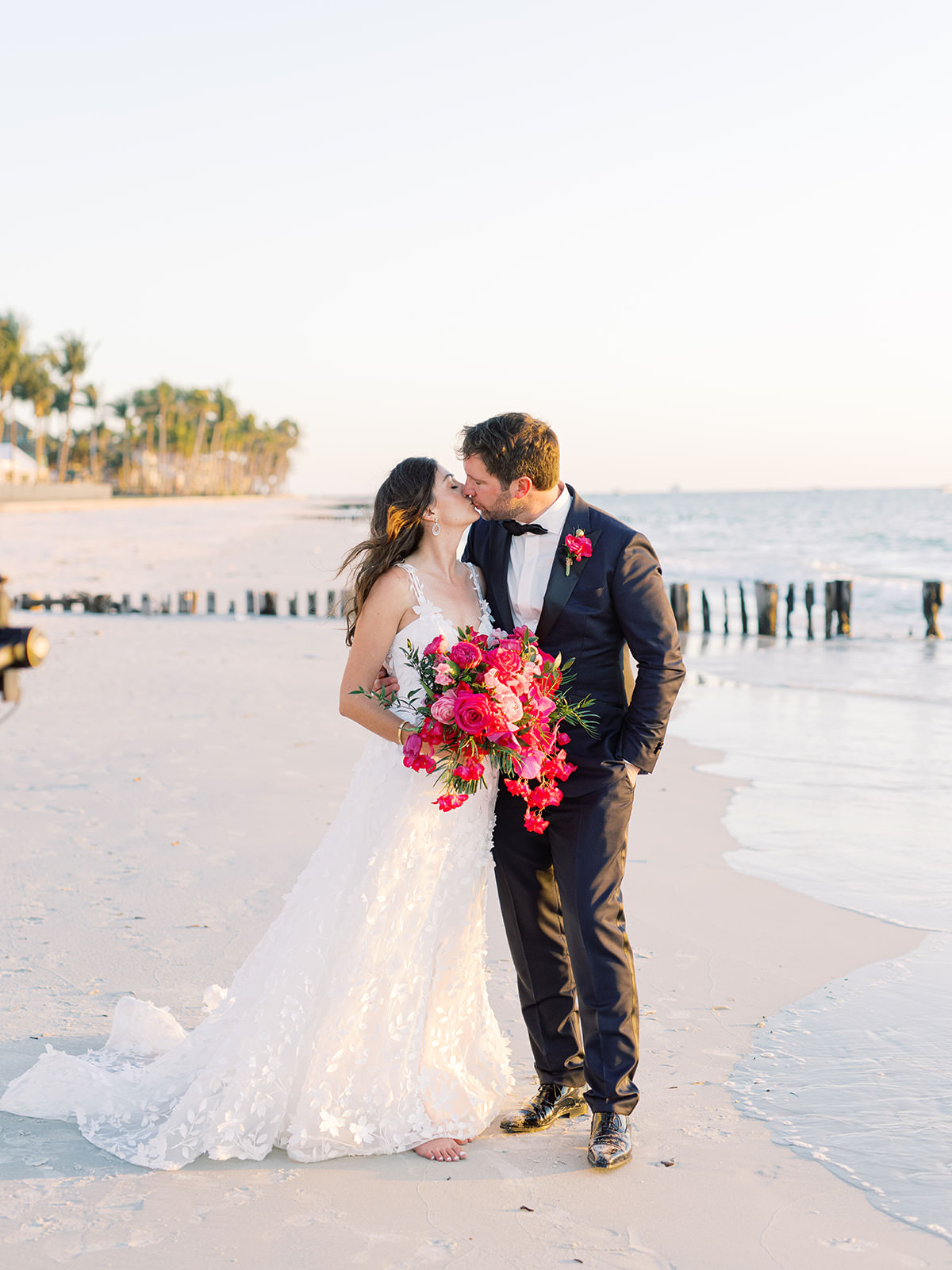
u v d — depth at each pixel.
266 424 163.00
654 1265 2.24
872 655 14.39
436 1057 2.87
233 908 4.50
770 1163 2.66
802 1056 3.24
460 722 2.61
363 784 2.93
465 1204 2.50
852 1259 2.26
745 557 37.56
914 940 4.22
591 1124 2.87
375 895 2.81
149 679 11.33
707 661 13.92
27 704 9.74
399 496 2.89
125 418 114.38
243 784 6.68
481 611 3.01
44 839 5.50
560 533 2.88
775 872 5.14
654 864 5.29
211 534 47.66
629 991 2.77
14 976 3.79
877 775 7.25
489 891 5.00
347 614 3.00
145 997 3.64
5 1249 2.29
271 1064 2.76
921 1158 2.66
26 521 59.03
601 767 2.84
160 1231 2.37
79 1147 2.78
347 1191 2.57
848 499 135.25
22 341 79.00
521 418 2.79
